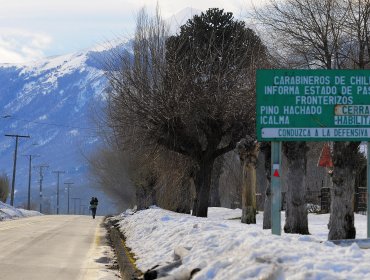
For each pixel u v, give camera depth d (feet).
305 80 53.01
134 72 111.45
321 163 84.94
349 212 58.18
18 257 61.11
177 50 114.83
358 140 52.85
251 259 30.37
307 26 64.90
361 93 52.90
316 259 28.76
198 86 110.32
